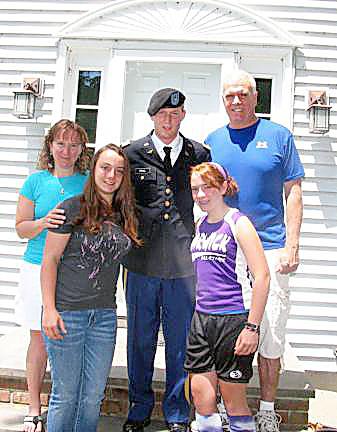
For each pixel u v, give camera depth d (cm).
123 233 253
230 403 250
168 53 478
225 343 246
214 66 485
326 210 470
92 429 261
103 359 254
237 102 291
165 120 282
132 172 289
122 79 481
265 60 483
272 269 291
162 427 306
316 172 471
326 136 474
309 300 465
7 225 485
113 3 479
